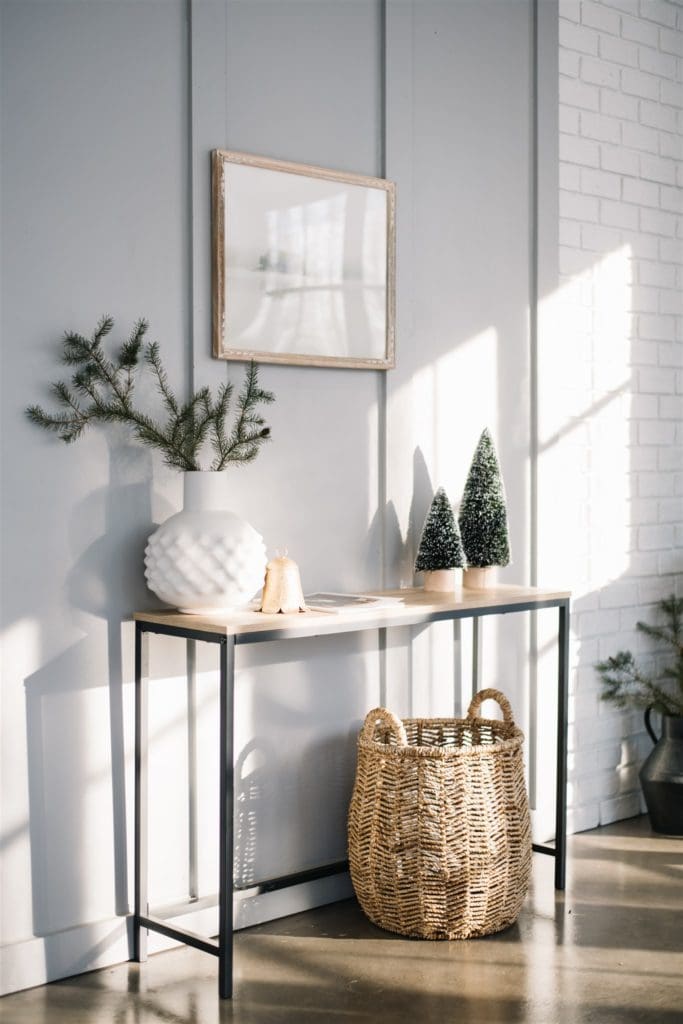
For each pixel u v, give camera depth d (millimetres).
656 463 3871
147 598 2691
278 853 2955
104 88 2600
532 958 2668
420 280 3195
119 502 2641
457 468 3303
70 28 2547
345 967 2625
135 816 2645
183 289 2736
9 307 2473
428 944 2752
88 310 2584
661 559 3904
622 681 3709
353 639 3100
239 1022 2357
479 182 3338
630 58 3730
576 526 3627
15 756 2508
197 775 2797
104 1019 2373
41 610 2537
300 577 2959
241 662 2869
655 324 3846
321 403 2998
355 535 3078
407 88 3139
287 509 2936
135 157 2652
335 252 2979
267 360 2842
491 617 3416
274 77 2879
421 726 3137
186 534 2539
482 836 2732
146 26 2664
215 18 2756
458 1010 2412
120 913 2680
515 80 3426
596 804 3715
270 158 2859
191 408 2656
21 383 2494
